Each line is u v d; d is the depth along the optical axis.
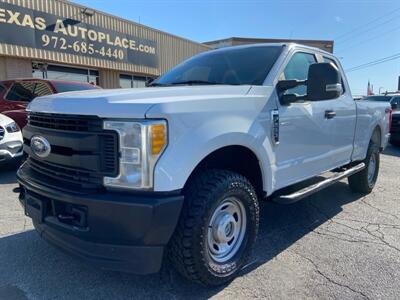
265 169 3.09
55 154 2.56
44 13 12.70
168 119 2.30
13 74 12.24
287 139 3.35
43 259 3.21
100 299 2.64
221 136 2.58
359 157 5.16
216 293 2.75
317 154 3.92
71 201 2.37
